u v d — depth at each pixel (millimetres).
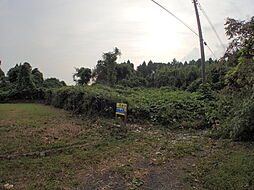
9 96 23766
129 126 8367
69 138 6488
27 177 3736
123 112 7902
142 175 3846
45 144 5770
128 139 6562
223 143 5816
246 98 5363
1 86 27625
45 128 7887
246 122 5344
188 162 4523
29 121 9531
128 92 16438
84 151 5234
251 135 5781
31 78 25859
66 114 12164
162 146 5691
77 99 12734
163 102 10617
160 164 4402
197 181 3566
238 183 3318
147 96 13297
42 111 13828
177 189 3312
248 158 4410
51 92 19641
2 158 4617
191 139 6570
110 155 4953
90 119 9969
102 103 10508
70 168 4160
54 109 15258
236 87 5809
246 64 4945
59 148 5438
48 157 4781
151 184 3502
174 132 7742
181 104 10195
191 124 8336
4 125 8469
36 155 4875
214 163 4301
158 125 8586
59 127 8125
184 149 5379
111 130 7547
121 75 37781
